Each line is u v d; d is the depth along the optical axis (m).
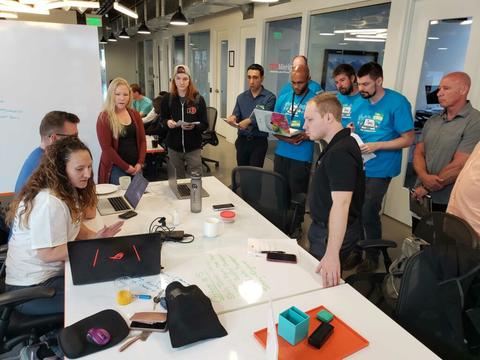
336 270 1.47
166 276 1.49
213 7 6.24
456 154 2.43
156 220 2.05
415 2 3.36
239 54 6.79
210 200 2.41
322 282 1.48
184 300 1.20
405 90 3.57
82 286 1.41
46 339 1.64
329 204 1.76
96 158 3.78
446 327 1.32
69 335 1.11
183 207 2.28
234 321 1.22
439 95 2.47
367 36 3.96
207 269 1.55
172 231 1.88
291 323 1.10
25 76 3.39
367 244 1.83
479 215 1.77
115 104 3.03
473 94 2.96
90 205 1.81
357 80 2.82
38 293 1.38
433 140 2.57
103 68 4.12
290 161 3.25
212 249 1.73
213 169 5.70
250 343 1.12
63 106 3.58
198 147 3.57
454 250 1.34
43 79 3.46
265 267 1.58
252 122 3.51
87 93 3.63
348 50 4.25
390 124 2.70
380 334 1.18
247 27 6.39
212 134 5.42
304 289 1.43
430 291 1.34
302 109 3.13
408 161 3.60
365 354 1.09
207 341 1.12
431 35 3.28
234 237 1.87
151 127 5.07
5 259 1.83
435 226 1.65
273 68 5.89
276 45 5.73
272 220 2.43
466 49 2.99
